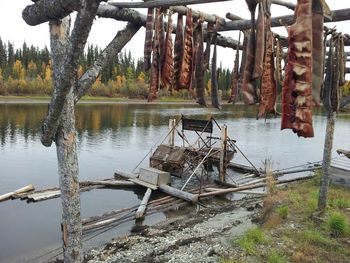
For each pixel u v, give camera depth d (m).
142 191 16.50
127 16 4.34
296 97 2.44
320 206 11.24
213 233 10.86
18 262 9.61
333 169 15.29
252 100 2.98
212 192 15.27
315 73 2.49
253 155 26.92
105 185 16.89
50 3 3.59
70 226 4.47
